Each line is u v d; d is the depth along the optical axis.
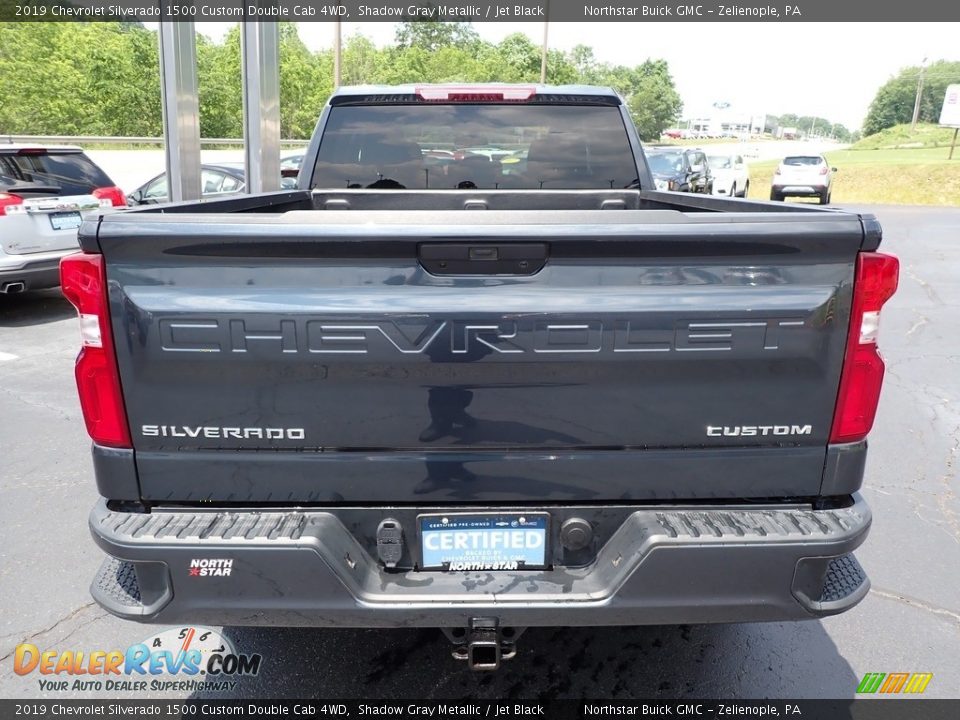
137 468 1.98
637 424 1.94
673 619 1.97
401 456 1.96
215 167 10.27
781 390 1.93
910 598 3.17
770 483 2.00
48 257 7.84
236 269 1.84
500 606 1.93
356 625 1.96
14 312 8.61
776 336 1.88
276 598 1.94
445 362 1.88
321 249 1.81
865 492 4.18
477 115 3.94
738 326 1.87
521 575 2.04
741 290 1.86
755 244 1.82
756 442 1.97
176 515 1.98
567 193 4.00
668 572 1.92
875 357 1.93
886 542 3.63
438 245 1.82
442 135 3.96
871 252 1.87
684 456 1.97
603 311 1.85
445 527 2.02
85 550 3.50
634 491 2.00
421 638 2.87
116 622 2.97
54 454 4.60
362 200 4.00
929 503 4.05
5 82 39.09
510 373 1.89
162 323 1.86
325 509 2.00
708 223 1.80
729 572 1.92
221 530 1.92
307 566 1.90
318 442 1.95
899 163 37.91
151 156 23.72
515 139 3.97
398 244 1.81
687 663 2.74
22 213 7.61
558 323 1.86
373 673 2.68
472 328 1.86
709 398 1.92
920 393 5.92
